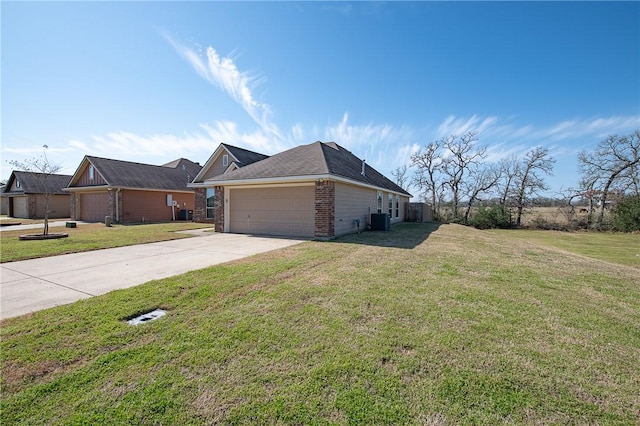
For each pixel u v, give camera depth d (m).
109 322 3.34
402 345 2.87
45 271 5.83
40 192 25.20
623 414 1.98
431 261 6.87
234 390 2.18
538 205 21.94
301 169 11.39
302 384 2.25
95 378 2.31
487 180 24.39
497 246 9.89
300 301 4.06
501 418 1.94
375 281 5.09
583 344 2.97
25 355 2.62
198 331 3.13
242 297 4.21
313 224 11.46
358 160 19.91
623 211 18.72
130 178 21.02
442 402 2.08
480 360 2.63
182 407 2.00
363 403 2.06
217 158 19.55
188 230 14.20
